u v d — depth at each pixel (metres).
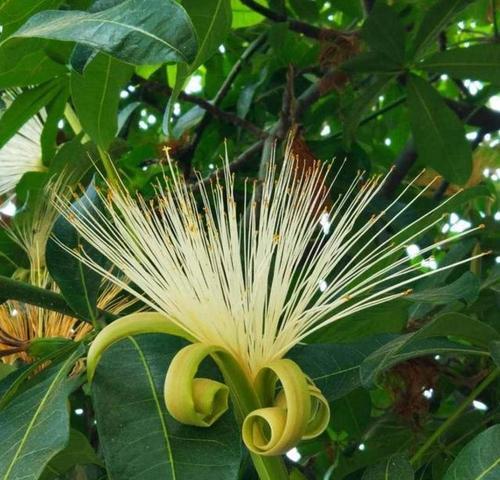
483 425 1.05
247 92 1.29
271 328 0.78
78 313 0.87
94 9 0.77
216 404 0.76
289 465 1.07
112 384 0.78
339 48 1.29
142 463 0.75
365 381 0.82
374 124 1.50
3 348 0.92
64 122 1.36
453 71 1.16
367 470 0.84
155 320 0.78
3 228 1.03
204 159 1.39
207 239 0.80
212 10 0.85
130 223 0.80
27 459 0.74
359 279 0.93
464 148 1.17
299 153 1.10
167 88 1.28
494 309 1.03
